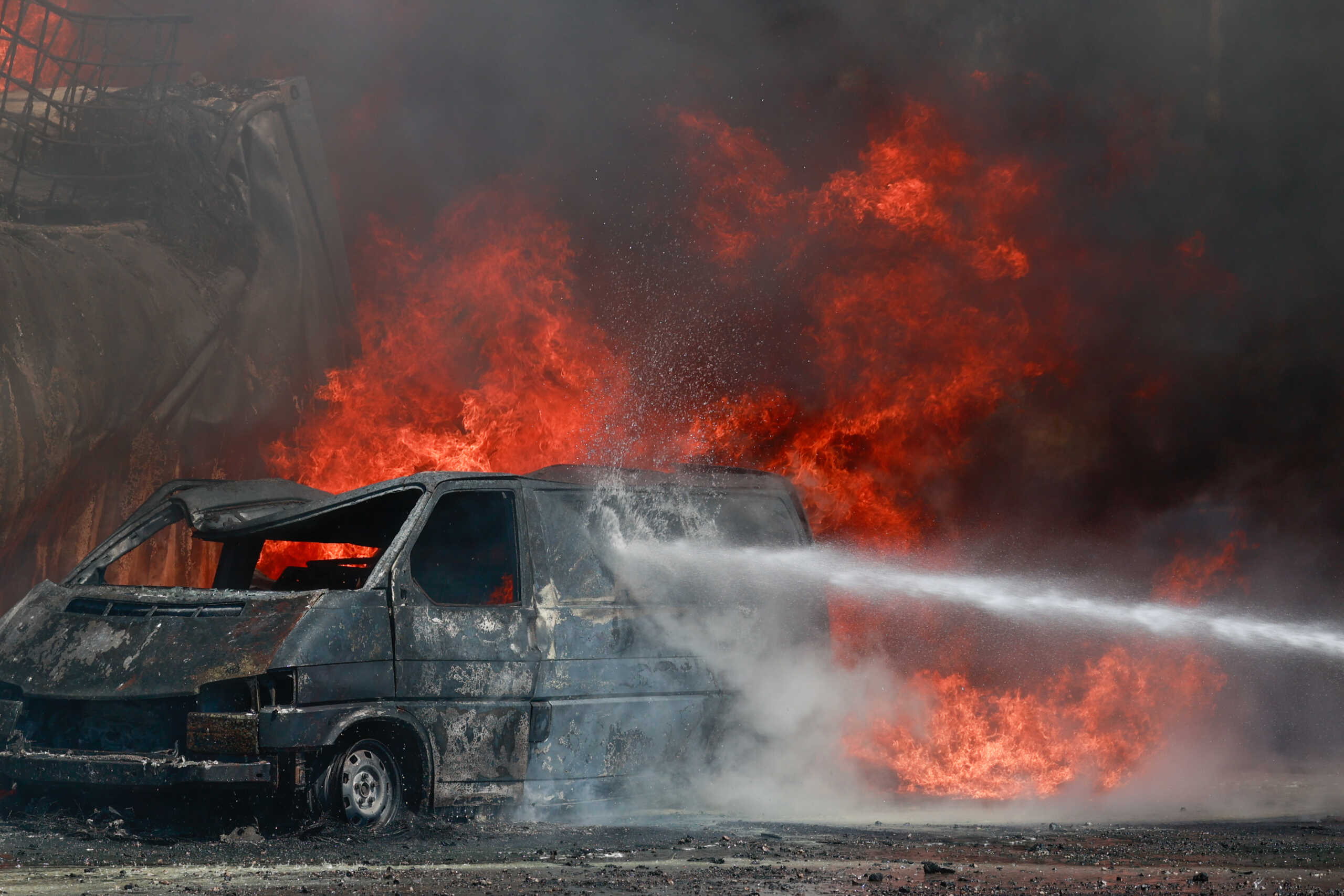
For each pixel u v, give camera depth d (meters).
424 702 14.10
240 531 15.59
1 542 17.97
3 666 14.21
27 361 18.20
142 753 13.42
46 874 10.81
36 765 13.42
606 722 15.62
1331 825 16.45
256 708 13.01
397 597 14.17
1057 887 11.14
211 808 13.69
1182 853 13.65
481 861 12.11
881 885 11.05
